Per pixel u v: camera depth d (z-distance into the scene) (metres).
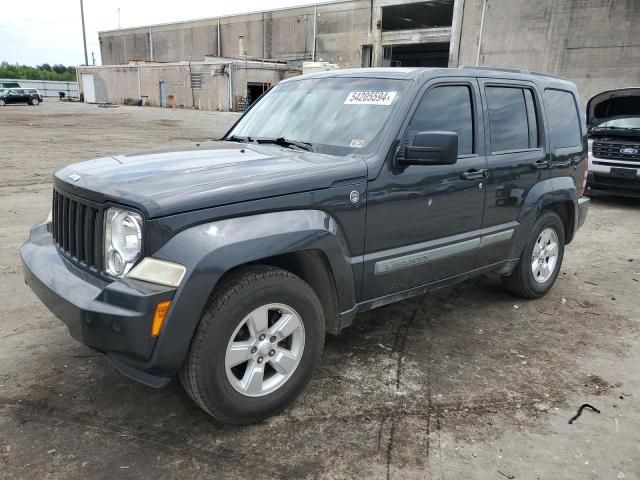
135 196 2.63
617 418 3.21
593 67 29.00
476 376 3.65
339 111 3.82
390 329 4.38
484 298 5.16
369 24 48.53
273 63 49.62
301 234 2.93
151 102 54.69
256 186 2.82
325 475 2.64
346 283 3.26
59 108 45.44
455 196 3.89
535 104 4.77
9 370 3.48
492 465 2.75
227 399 2.81
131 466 2.65
